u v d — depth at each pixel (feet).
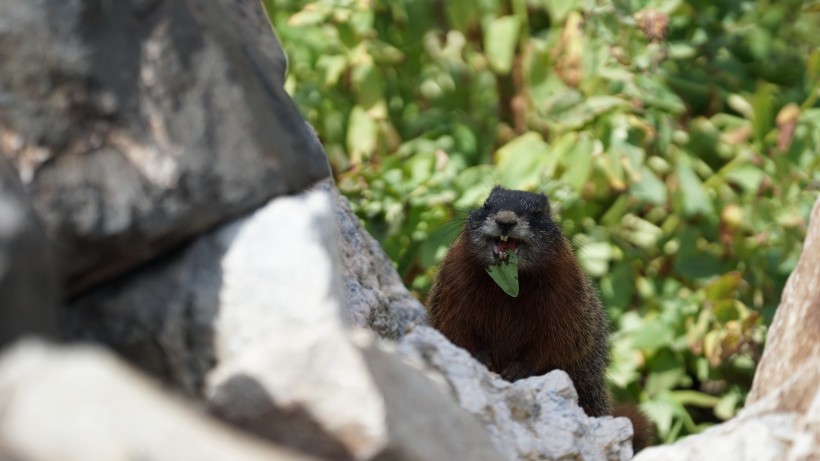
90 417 13.48
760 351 50.80
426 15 56.80
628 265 51.90
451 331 41.06
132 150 20.22
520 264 39.47
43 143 19.74
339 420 18.20
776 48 57.00
